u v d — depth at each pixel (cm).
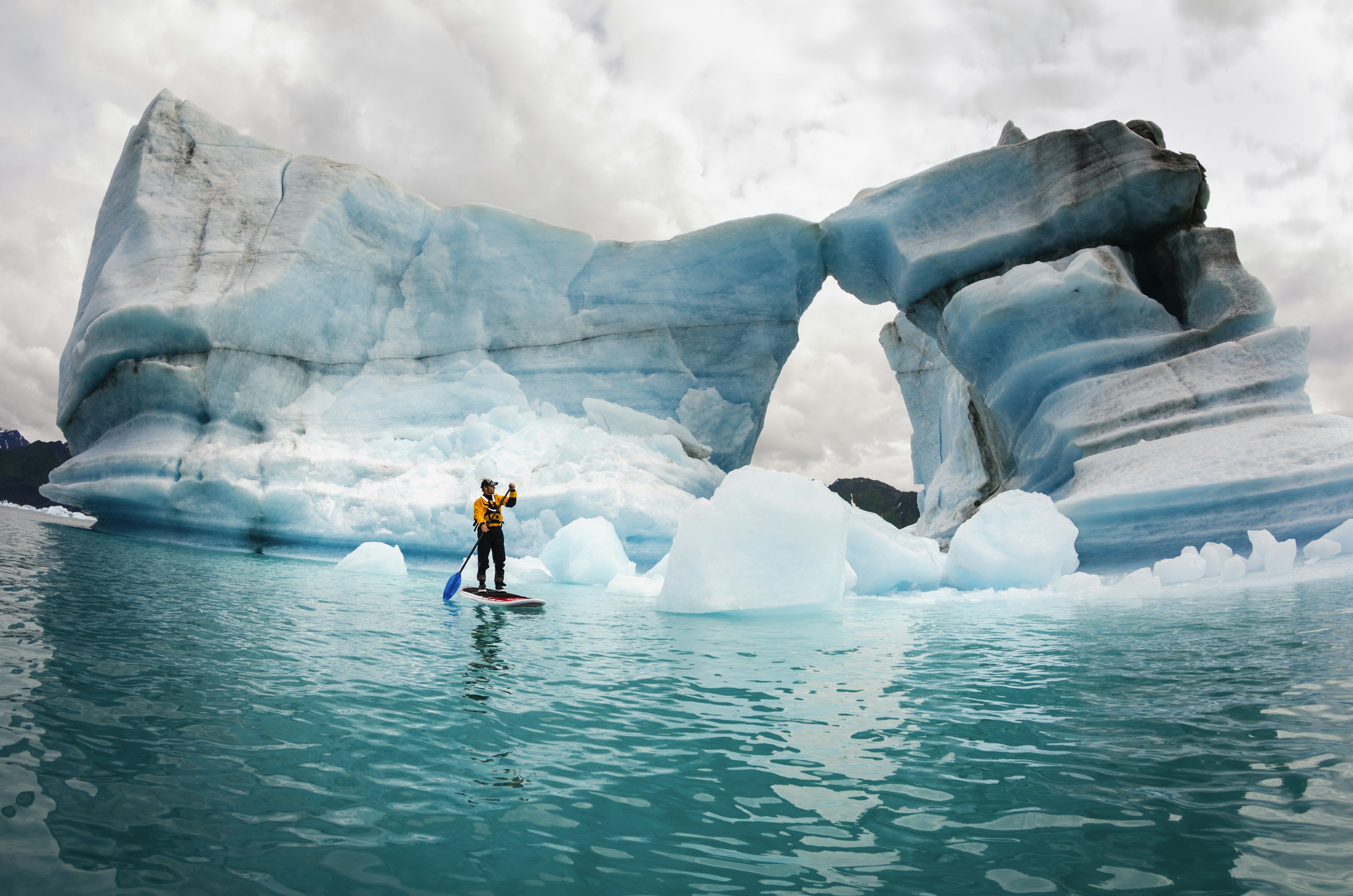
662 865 127
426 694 241
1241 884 118
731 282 1402
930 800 157
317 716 209
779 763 181
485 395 1267
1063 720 218
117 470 1090
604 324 1387
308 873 120
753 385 1452
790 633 409
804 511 536
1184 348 977
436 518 988
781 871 125
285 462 1052
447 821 143
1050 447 1042
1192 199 1079
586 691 255
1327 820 143
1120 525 813
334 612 439
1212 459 794
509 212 1356
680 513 993
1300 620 399
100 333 1099
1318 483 715
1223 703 232
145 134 1267
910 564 723
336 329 1229
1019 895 115
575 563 810
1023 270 1054
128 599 421
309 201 1219
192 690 227
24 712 192
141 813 139
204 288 1123
